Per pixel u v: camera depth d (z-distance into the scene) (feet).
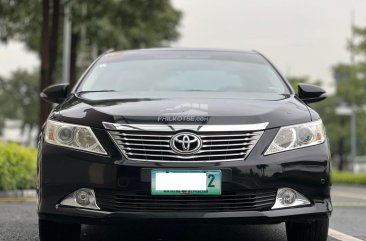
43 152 13.21
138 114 12.87
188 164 12.46
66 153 12.91
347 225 20.35
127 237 16.49
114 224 12.64
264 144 12.76
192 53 18.34
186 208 12.57
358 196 40.29
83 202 12.79
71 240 14.23
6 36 53.67
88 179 12.67
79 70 79.41
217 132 12.63
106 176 12.56
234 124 12.71
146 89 16.28
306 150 12.99
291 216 12.74
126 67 17.46
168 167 12.44
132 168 12.46
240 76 16.98
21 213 22.61
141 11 57.93
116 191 12.55
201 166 12.44
